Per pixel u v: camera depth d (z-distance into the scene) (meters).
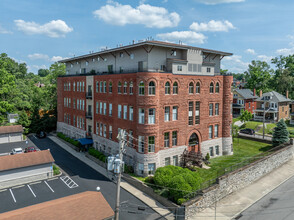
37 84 121.88
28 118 55.88
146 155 29.47
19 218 15.81
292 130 52.75
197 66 35.31
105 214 17.86
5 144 46.69
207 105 36.50
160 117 30.53
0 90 49.38
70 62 55.66
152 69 30.58
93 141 41.72
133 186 27.94
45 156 30.38
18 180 28.19
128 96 32.16
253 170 30.69
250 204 24.59
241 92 75.38
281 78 78.56
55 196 25.25
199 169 31.70
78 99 46.66
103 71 42.31
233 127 50.84
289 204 24.61
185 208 20.84
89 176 30.88
